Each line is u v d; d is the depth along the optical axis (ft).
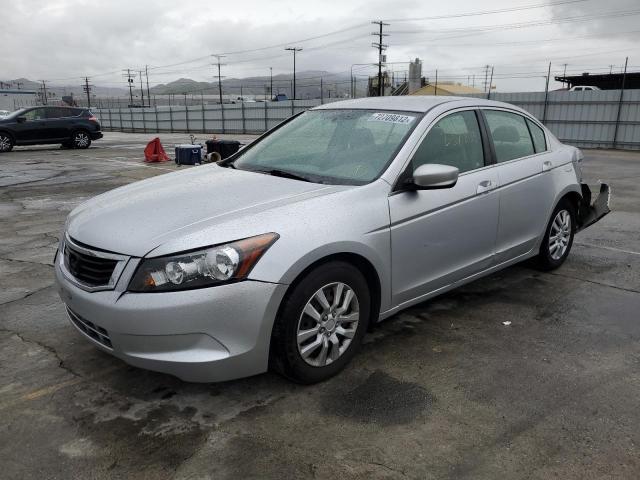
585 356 11.47
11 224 24.45
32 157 57.57
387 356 11.38
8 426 8.98
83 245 9.70
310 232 9.52
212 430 8.89
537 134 15.96
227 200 10.33
